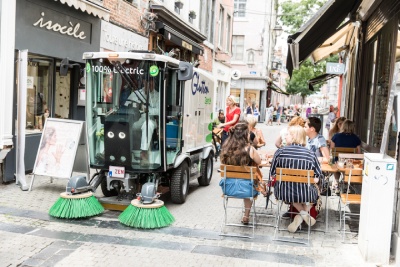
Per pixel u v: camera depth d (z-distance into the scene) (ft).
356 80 40.98
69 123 27.09
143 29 47.16
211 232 20.59
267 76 130.00
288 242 19.63
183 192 25.94
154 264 16.48
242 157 20.36
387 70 27.40
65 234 19.36
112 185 23.77
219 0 80.53
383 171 17.08
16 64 28.19
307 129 25.21
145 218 20.42
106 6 38.55
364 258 17.51
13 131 28.32
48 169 26.58
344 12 29.07
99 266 16.14
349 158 23.30
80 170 27.22
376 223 17.24
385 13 28.25
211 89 31.73
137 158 22.58
